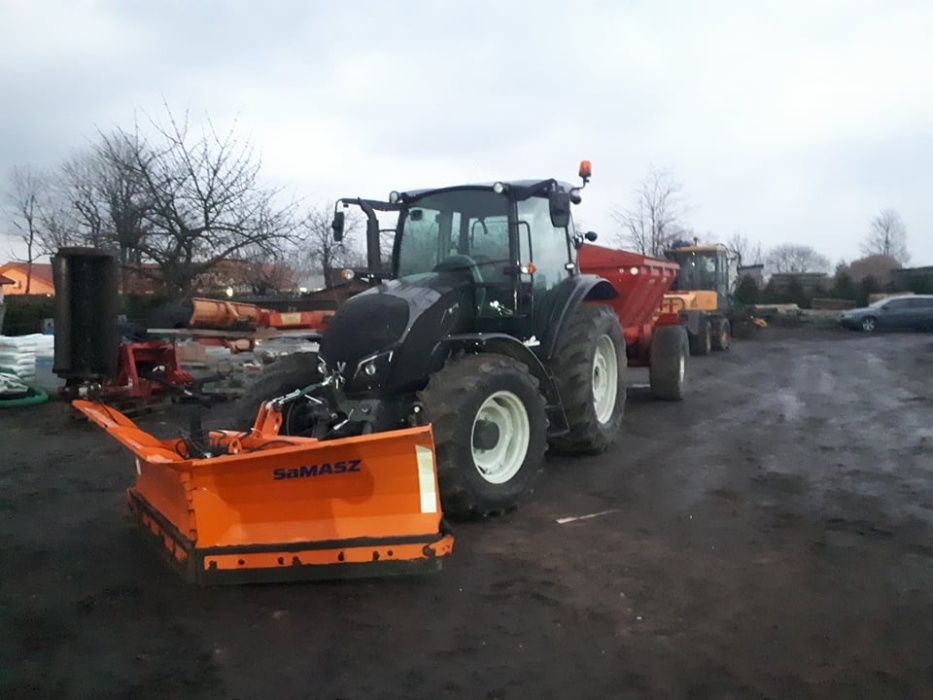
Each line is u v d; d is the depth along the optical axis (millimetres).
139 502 5406
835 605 4344
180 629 4105
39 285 48906
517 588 4594
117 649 3898
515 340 6266
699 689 3479
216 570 4469
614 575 4789
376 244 7465
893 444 8609
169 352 11750
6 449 9031
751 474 7262
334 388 5777
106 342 6121
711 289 25750
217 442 5031
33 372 13219
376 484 4453
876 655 3781
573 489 6754
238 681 3580
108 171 22312
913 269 52000
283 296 20500
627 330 10992
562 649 3854
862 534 5543
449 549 4426
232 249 18344
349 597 4488
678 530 5645
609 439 8141
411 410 5941
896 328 34562
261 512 4559
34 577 4863
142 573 4902
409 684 3537
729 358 21328
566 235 7867
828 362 19578
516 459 6059
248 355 13617
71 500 6723
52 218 28672
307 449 4383
